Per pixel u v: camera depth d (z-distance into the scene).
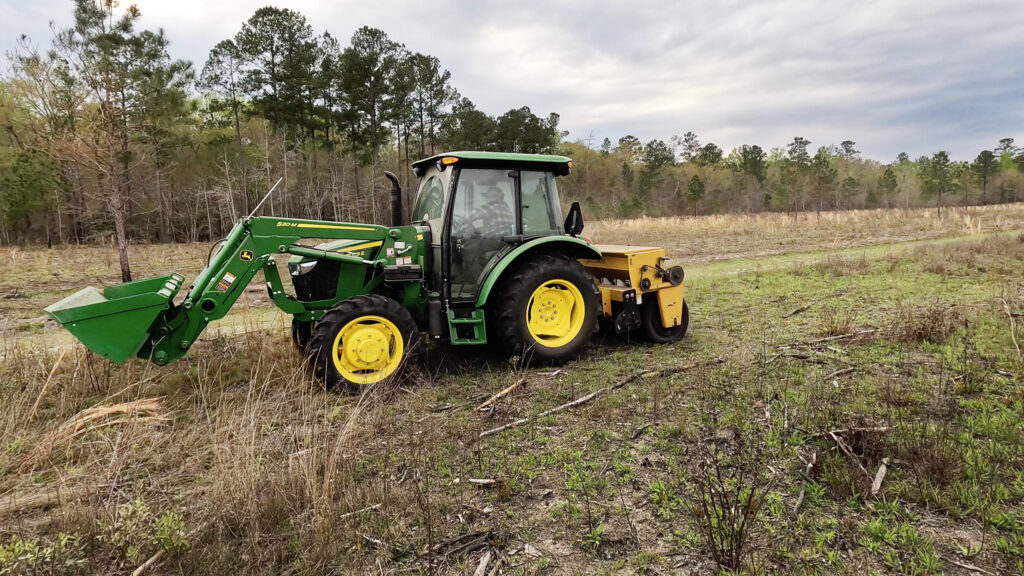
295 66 31.72
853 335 5.73
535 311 5.32
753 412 3.93
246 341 5.73
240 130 37.53
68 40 11.55
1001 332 5.54
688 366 5.05
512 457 3.43
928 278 9.37
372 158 36.19
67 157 12.19
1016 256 11.58
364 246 5.11
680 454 3.37
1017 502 2.73
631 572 2.37
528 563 2.45
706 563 2.40
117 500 3.01
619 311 5.92
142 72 12.51
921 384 4.30
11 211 24.84
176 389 4.63
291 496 2.90
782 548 2.45
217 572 2.38
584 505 2.88
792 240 19.78
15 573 2.21
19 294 10.61
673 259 14.63
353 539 2.63
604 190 75.88
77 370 4.67
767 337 5.96
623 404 4.20
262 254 4.62
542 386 4.73
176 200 32.00
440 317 5.07
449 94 39.88
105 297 4.53
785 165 85.31
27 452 3.45
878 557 2.40
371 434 3.78
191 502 3.01
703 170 79.94
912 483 2.93
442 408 4.30
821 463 3.16
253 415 3.69
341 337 4.61
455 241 5.09
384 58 34.59
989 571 2.28
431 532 2.63
